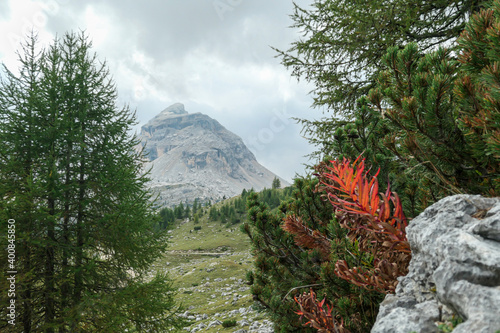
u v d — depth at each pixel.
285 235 3.29
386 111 2.00
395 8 5.59
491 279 0.81
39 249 9.47
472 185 1.76
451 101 1.74
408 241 1.24
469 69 1.58
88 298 9.29
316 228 3.27
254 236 3.48
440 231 1.08
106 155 11.33
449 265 0.91
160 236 11.23
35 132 10.11
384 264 1.32
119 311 9.55
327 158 3.11
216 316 21.91
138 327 9.95
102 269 10.69
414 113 1.75
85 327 9.18
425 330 0.89
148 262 11.00
